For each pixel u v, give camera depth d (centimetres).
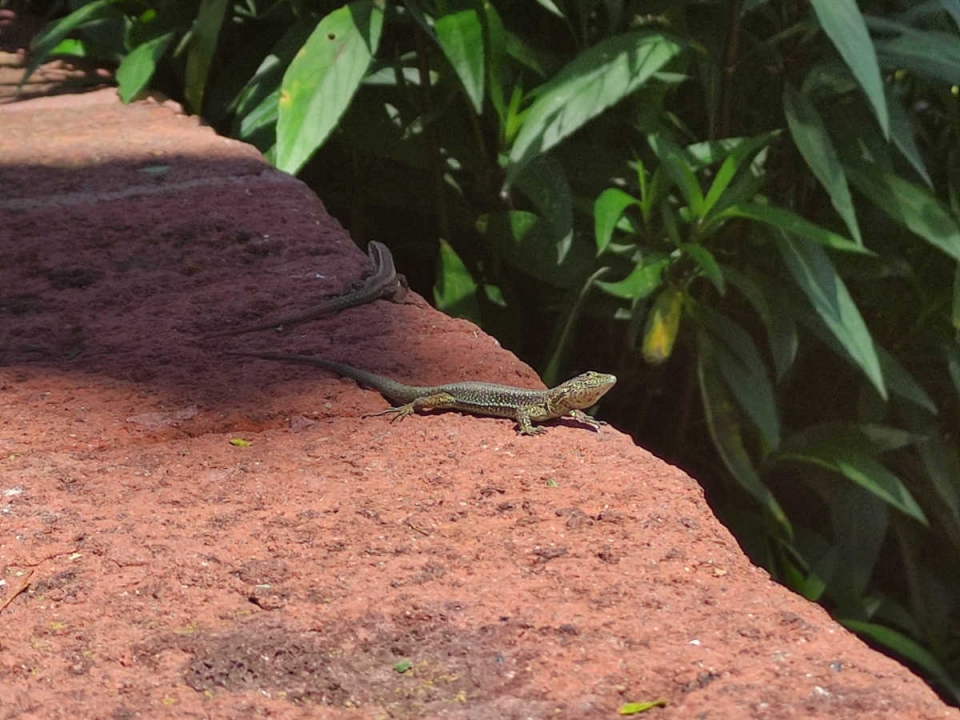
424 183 106
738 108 97
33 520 67
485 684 59
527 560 65
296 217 88
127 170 94
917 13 92
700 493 69
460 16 93
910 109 100
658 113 92
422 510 68
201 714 57
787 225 86
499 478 69
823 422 100
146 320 79
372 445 72
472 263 106
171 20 112
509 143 94
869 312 99
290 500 68
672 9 96
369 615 63
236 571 65
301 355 77
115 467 70
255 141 104
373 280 82
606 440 72
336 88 94
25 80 108
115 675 60
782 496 103
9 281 83
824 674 58
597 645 61
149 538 66
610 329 104
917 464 98
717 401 90
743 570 65
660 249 92
